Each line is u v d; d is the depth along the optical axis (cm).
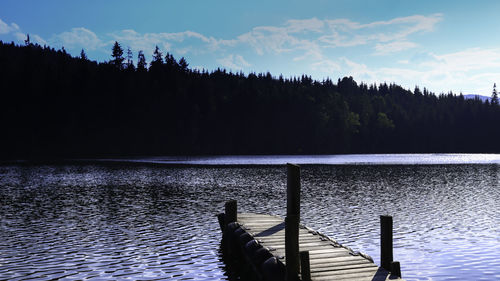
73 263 1534
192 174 5588
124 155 12656
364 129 15950
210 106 14450
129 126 13312
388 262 1152
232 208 1802
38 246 1780
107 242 1858
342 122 15075
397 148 16250
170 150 13325
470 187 4075
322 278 1061
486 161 9044
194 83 15212
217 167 7050
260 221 1895
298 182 1291
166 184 4331
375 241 1869
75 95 13350
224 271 1458
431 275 1400
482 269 1462
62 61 16212
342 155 13275
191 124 13625
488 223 2305
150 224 2266
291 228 1107
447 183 4438
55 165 7625
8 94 12594
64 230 2106
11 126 12269
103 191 3722
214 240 1908
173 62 17012
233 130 14550
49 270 1448
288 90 16675
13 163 8250
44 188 3944
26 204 2966
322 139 14788
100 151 12838
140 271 1448
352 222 2317
